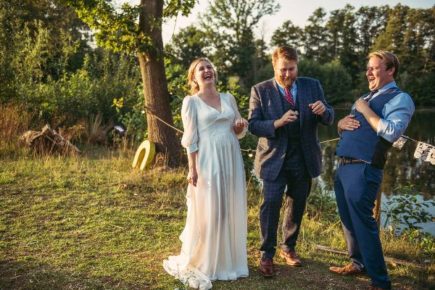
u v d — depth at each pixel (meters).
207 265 3.79
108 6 7.13
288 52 3.71
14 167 7.01
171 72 8.88
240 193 3.91
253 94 3.94
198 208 3.81
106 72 12.03
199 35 44.19
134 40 7.23
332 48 68.00
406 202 6.38
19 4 11.20
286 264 4.16
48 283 3.64
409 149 15.58
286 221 4.13
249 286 3.72
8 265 3.93
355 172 3.49
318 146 3.92
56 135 8.48
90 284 3.65
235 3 43.00
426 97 45.06
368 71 3.54
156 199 5.98
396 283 3.86
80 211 5.36
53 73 13.59
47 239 4.53
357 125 3.52
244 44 44.19
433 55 51.94
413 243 5.16
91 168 7.34
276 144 3.82
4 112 9.01
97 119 10.52
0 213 5.16
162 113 7.63
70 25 19.28
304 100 3.81
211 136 3.81
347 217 3.83
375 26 66.31
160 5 7.41
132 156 8.58
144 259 4.16
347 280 3.86
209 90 3.90
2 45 10.19
